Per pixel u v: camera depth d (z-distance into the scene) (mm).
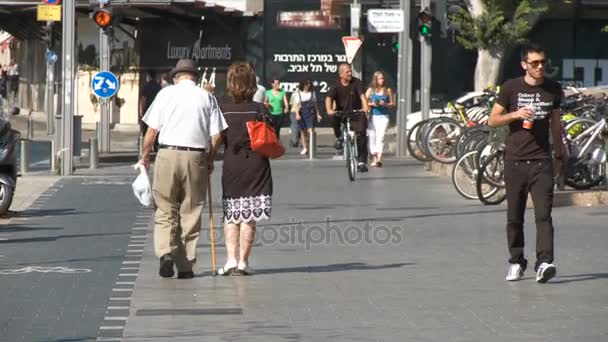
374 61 134375
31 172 79688
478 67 125125
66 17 75250
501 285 32906
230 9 131750
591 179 57594
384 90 82375
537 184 33250
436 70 135250
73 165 77000
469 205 55438
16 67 162875
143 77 138125
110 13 83188
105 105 102188
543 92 33406
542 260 33031
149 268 36438
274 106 101438
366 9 132000
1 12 126312
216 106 34688
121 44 138750
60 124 77312
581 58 136750
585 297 30859
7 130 51156
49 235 45000
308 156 97500
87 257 38938
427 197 59438
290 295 31297
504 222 48594
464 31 123125
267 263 37406
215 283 33438
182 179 34312
